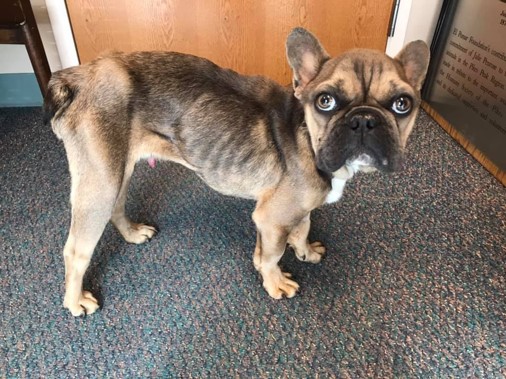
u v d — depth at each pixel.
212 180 0.64
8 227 0.78
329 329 0.64
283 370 0.59
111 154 0.57
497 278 0.71
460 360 0.60
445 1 1.01
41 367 0.59
